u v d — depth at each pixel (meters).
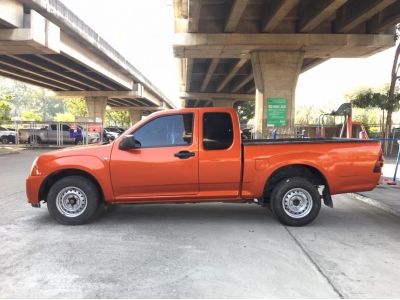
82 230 7.63
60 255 6.20
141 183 7.95
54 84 51.00
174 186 8.01
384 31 23.47
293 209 8.02
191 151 7.98
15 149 33.69
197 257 6.12
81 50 33.06
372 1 18.95
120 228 7.79
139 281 5.21
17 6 21.78
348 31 23.47
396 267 5.81
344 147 8.13
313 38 23.36
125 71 47.50
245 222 8.30
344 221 8.54
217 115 8.08
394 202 9.98
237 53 25.58
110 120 112.75
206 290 4.94
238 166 8.00
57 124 38.09
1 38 22.14
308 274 5.50
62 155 8.02
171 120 8.08
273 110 24.42
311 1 21.11
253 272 5.54
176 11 23.08
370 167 8.16
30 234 7.36
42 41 23.31
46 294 4.83
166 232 7.51
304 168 8.27
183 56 26.62
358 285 5.15
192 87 60.28
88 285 5.08
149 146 8.02
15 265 5.77
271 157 8.02
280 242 6.93
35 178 8.01
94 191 8.01
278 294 4.85
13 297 4.74
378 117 47.50
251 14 23.20
